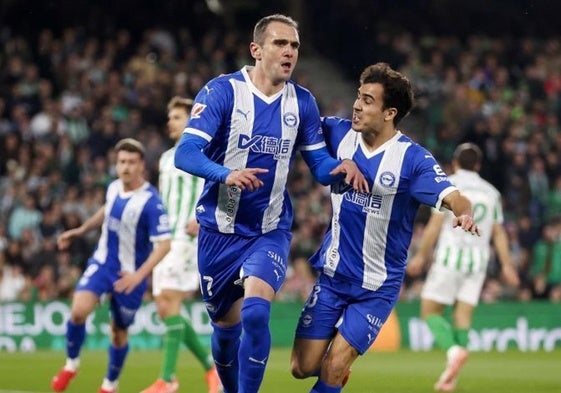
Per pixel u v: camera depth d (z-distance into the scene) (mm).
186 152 16484
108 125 46625
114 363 23094
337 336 17109
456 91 56750
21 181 43438
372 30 64062
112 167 45406
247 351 16547
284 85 17328
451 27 66312
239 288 17734
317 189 47656
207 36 58125
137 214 23312
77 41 53094
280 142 17141
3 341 37281
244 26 64188
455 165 28469
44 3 57469
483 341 41719
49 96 49156
